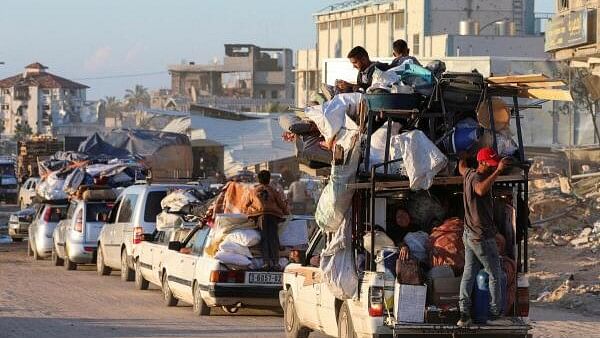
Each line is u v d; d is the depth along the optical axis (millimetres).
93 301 24469
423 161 14102
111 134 63031
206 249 21469
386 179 14305
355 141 14594
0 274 32344
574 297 23625
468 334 13930
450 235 14180
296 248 21641
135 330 19141
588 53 46719
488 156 13773
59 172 43094
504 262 14188
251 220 21188
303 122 15969
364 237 14500
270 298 20859
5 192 93500
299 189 43344
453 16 109688
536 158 68250
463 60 76438
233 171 75188
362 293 14352
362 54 16266
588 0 47344
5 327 19547
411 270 13922
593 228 35906
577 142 75250
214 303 20812
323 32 127812
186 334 18625
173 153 62500
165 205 26688
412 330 13867
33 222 40375
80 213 33500
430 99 14461
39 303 23953
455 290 13992
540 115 75688
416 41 110438
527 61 75250
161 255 24500
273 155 75750
